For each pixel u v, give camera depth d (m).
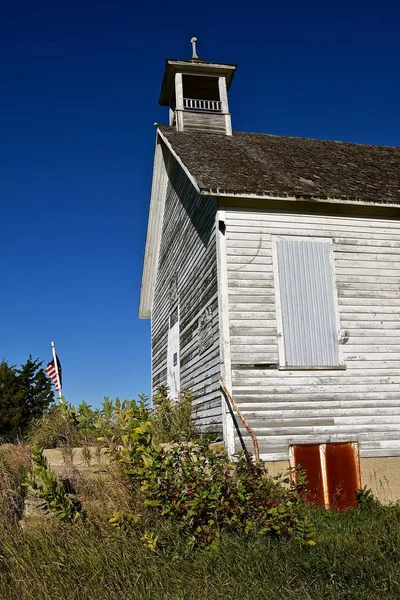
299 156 14.77
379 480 10.33
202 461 7.08
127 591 5.46
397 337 11.20
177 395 14.55
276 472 9.89
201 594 5.39
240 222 10.98
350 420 10.48
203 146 14.50
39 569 5.92
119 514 6.76
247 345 10.41
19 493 8.29
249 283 10.72
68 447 9.52
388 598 5.32
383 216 11.77
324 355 10.73
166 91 19.06
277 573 5.80
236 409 9.56
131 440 7.56
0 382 25.55
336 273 11.23
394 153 17.20
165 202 17.73
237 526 6.67
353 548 6.45
